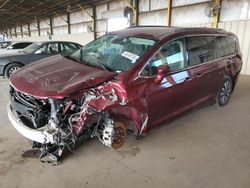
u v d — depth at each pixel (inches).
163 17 404.2
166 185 90.0
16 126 96.9
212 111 168.2
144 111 109.5
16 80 101.6
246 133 135.1
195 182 92.2
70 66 112.1
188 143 122.0
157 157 108.6
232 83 182.9
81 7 582.6
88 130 101.0
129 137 125.2
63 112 90.4
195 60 134.6
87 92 92.5
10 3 624.4
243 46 297.9
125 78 100.7
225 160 107.7
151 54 110.7
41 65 117.1
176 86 122.0
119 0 483.8
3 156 104.2
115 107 98.3
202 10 335.3
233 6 299.9
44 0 568.4
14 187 85.8
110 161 104.2
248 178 95.3
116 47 124.0
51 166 98.7
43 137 88.9
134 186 88.9
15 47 388.2
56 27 821.9
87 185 88.7
